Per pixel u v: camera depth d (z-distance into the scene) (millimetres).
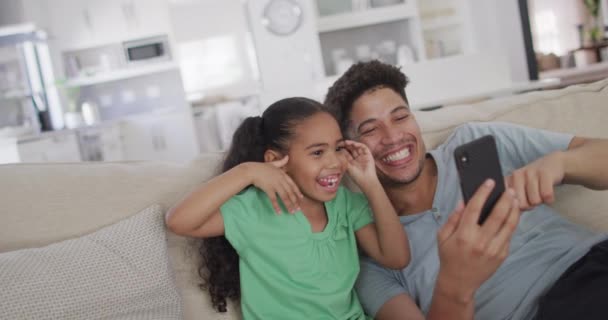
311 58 5660
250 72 7383
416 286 1175
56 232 1094
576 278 1002
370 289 1173
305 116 1158
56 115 6066
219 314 1139
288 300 1108
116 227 1065
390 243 1134
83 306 953
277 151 1175
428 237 1202
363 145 1164
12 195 1117
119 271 1004
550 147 1204
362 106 1256
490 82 5422
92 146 5559
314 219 1189
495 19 5879
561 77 6066
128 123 6293
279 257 1110
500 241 788
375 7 5750
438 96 5332
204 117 6680
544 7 6176
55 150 5023
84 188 1159
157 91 6789
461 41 6043
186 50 7379
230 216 1106
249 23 5668
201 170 1256
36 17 6004
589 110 1438
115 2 6285
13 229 1081
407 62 5660
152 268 1035
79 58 6445
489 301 1112
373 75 1263
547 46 6234
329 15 5867
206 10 7324
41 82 5746
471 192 822
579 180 1051
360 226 1205
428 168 1296
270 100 5676
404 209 1309
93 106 6242
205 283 1154
